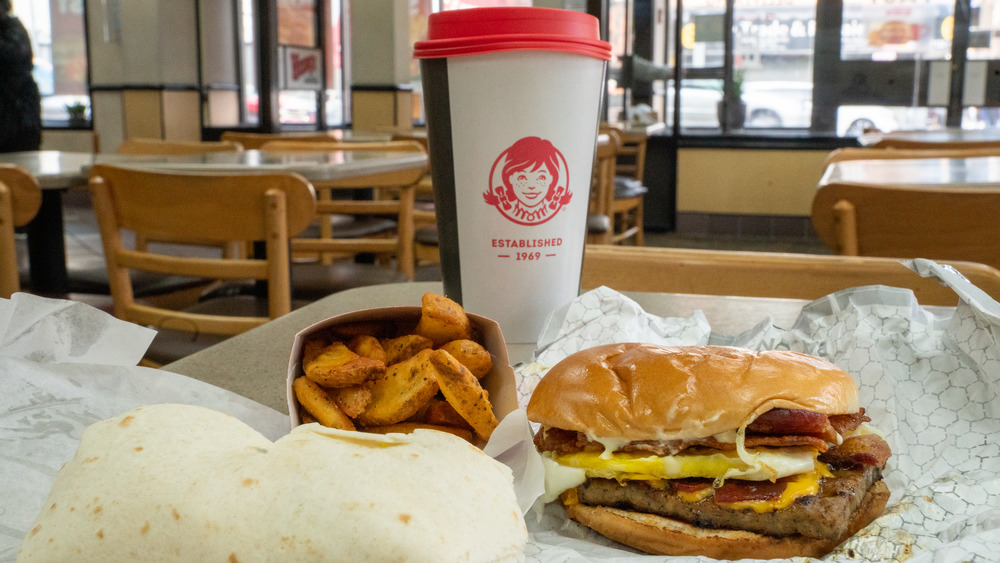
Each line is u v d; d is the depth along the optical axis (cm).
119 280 182
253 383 70
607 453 58
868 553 52
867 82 668
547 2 691
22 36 636
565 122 68
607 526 57
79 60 989
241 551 39
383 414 52
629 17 701
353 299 101
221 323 173
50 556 40
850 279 105
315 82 1041
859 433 62
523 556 44
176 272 178
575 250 74
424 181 452
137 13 912
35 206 198
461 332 56
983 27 638
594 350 65
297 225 175
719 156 700
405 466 43
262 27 920
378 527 39
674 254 113
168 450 44
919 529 54
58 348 63
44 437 54
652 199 727
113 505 41
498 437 51
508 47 65
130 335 65
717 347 63
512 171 69
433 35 70
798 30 671
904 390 67
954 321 69
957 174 225
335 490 40
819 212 147
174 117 936
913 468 62
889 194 139
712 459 58
